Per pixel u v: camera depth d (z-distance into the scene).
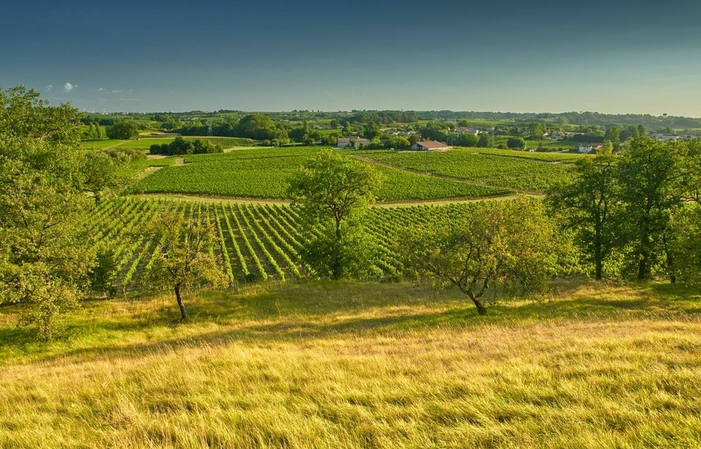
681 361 9.62
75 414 8.73
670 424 6.48
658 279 32.16
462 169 123.31
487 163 134.50
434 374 9.64
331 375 10.05
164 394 9.45
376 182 33.94
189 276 23.92
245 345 16.02
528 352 11.59
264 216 71.50
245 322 23.33
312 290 29.91
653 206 29.19
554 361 10.37
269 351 13.89
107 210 70.75
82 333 21.55
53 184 28.72
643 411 7.06
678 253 24.89
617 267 39.56
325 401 8.38
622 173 29.66
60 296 20.72
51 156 28.89
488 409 7.54
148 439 7.21
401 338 15.98
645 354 10.38
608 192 30.80
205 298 28.03
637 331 14.10
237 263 48.09
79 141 34.50
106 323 23.16
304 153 160.75
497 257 20.83
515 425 6.87
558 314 20.80
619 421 6.86
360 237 34.97
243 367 11.18
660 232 28.59
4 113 30.16
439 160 141.25
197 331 21.84
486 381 8.87
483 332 16.09
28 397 10.33
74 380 11.58
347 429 7.16
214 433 7.18
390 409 7.76
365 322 21.06
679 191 28.78
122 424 7.96
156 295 26.12
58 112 32.34
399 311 23.50
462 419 7.29
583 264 39.88
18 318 22.44
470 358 11.34
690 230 25.48
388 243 53.41
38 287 20.05
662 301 23.39
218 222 65.94
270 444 6.68
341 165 33.56
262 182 103.62
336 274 34.88
